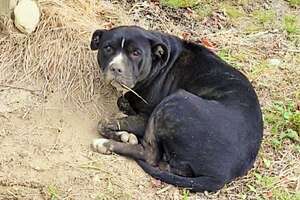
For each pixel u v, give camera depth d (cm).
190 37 312
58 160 251
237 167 248
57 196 241
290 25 327
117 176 249
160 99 267
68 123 264
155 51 262
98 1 308
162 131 248
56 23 283
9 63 274
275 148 270
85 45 281
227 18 326
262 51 314
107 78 257
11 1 277
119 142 257
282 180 259
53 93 272
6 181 242
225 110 250
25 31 278
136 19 312
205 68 266
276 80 299
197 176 247
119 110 272
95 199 242
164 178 248
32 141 256
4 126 259
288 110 286
